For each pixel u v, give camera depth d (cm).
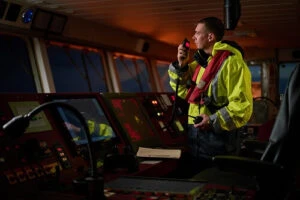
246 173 175
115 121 325
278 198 178
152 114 388
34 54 532
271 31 753
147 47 784
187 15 589
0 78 508
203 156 299
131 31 716
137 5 519
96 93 328
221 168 179
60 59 582
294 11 569
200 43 302
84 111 297
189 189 206
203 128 289
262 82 1035
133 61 777
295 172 176
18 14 473
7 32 481
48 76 532
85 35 599
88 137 170
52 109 255
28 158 215
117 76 688
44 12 503
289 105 169
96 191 175
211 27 297
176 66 324
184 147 361
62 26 544
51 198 185
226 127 278
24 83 528
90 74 645
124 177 237
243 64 282
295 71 170
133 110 359
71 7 518
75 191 198
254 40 881
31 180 208
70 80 602
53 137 242
